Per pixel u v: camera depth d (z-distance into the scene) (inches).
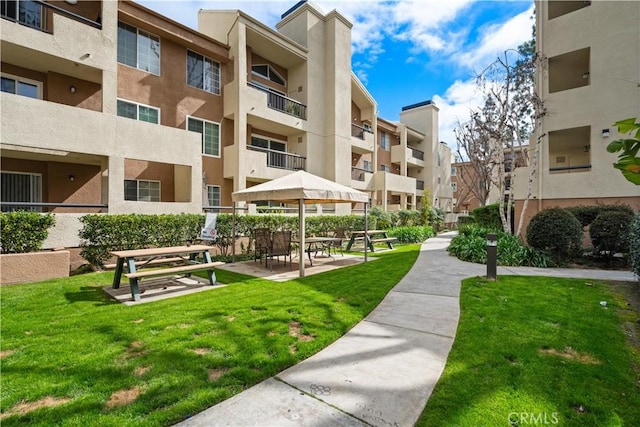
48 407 94.6
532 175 445.4
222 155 569.6
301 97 705.6
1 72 370.6
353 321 171.5
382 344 143.3
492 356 127.4
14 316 177.5
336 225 632.4
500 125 458.9
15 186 390.9
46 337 147.4
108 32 384.2
